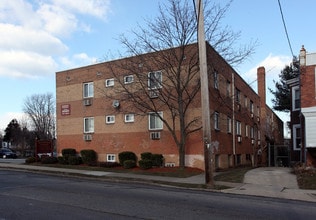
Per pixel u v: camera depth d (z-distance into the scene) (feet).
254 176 59.00
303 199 39.96
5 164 88.79
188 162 73.15
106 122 87.81
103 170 72.18
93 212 29.60
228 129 90.43
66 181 53.93
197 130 70.95
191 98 68.44
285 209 32.73
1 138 345.72
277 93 143.74
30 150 240.32
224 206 33.47
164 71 73.87
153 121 79.77
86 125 92.27
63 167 79.25
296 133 86.84
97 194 39.83
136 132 82.17
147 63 73.87
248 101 117.91
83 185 48.85
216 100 79.41
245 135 109.70
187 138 73.77
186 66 70.85
